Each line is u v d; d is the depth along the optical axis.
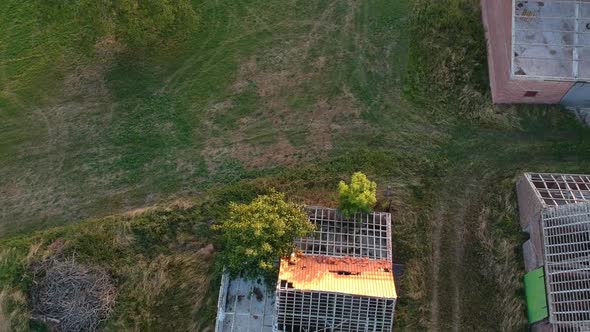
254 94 32.34
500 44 29.36
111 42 33.97
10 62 33.88
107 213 30.19
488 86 31.22
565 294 24.78
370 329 25.27
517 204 28.92
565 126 30.38
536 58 27.80
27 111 32.66
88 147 31.70
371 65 32.50
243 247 25.33
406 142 30.69
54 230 29.70
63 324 27.41
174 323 28.02
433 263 28.52
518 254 27.92
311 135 31.20
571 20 28.19
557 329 24.66
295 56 33.12
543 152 30.11
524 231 28.08
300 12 34.19
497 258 28.05
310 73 32.62
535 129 30.44
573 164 29.75
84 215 30.23
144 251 29.17
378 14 33.75
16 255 29.03
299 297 24.78
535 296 26.25
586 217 24.78
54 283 27.77
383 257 26.31
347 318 25.16
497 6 29.80
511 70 27.59
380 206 29.20
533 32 28.09
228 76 32.84
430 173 30.03
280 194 27.39
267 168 30.61
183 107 32.25
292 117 31.66
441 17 32.84
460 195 29.61
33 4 34.81
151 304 28.14
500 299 27.50
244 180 30.41
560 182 27.81
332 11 34.09
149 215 29.70
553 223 25.59
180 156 31.17
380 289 24.88
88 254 28.86
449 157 30.28
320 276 25.39
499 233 28.42
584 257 24.56
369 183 27.08
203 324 27.94
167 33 33.66
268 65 33.00
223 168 30.77
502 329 27.08
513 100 30.44
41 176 31.17
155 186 30.64
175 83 32.84
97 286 27.83
